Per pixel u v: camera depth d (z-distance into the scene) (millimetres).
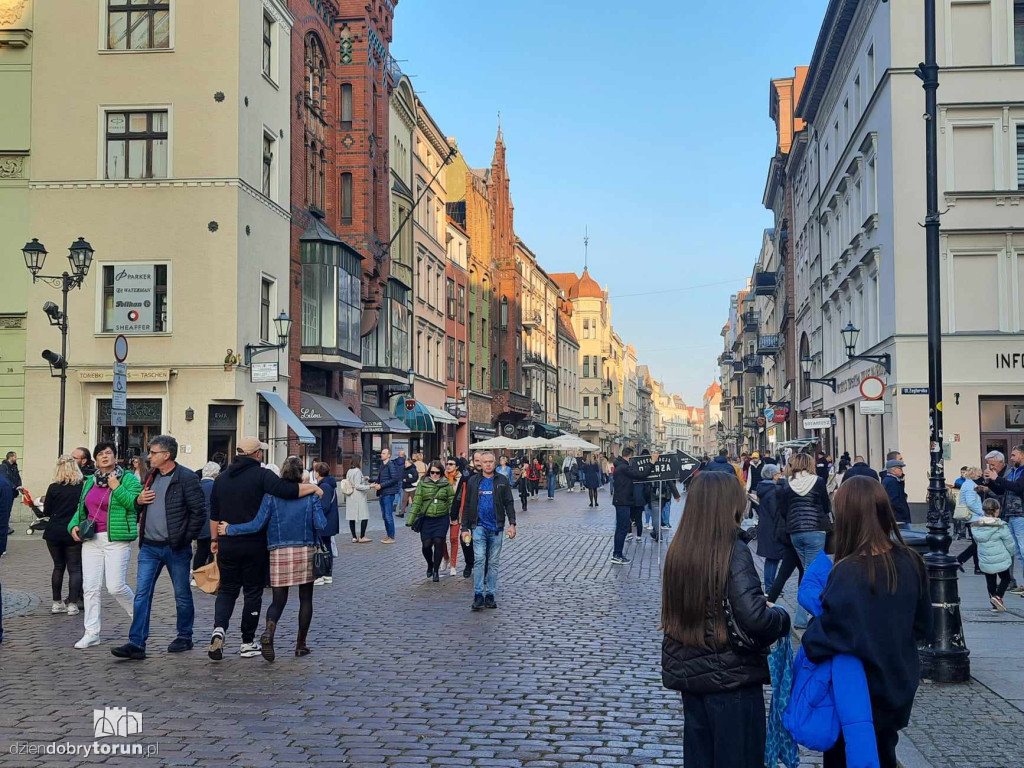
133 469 26938
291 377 32125
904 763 5801
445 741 6449
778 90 59094
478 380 63531
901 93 27188
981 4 27031
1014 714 6934
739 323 106438
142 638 9211
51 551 11961
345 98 38281
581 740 6504
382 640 10125
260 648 9484
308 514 9195
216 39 28000
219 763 5953
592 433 112250
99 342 27547
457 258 59031
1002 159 26672
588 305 113625
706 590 4059
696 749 4137
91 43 28156
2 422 27578
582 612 12039
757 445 80812
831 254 38969
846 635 3979
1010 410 26500
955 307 26703
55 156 28016
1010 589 13664
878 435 29906
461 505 12672
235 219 27641
